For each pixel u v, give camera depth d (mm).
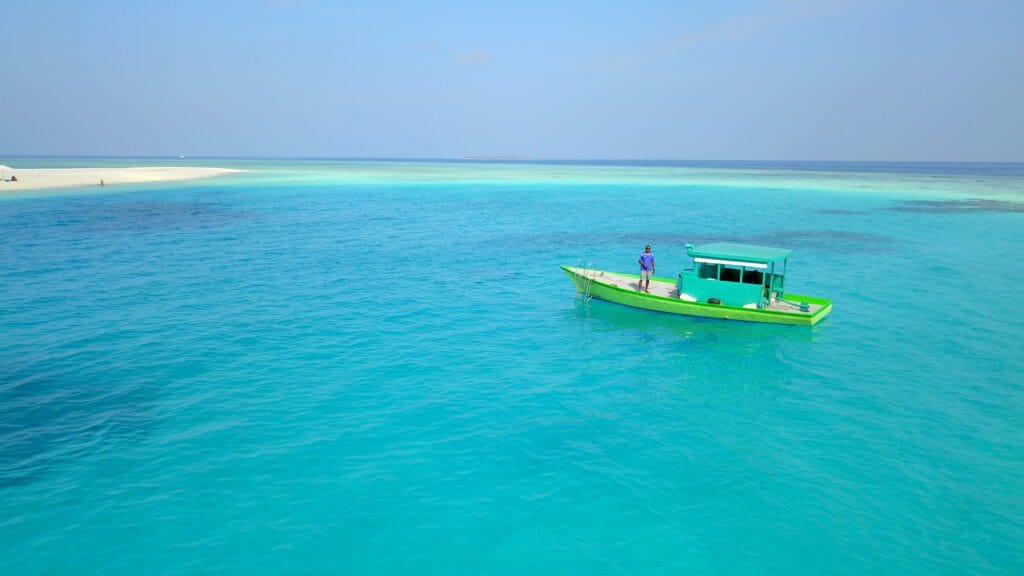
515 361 19688
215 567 10008
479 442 14188
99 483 12289
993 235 48656
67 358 19016
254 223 51656
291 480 12500
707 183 119438
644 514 11570
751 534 11023
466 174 151250
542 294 28797
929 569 10195
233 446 13805
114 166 165500
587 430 14891
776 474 12969
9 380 17234
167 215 55250
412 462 13266
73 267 32500
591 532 11047
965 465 13383
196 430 14523
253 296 27141
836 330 23391
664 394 17203
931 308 26516
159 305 25281
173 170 127875
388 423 15055
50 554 10242
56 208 57781
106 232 44656
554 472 12961
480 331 22844
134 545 10492
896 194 90688
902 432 14914
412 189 95562
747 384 17984
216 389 16875
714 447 14141
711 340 22156
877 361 20000
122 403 15906
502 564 10195
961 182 126312
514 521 11312
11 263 33188
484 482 12555
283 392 16766
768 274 24375
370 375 18125
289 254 37719
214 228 48000
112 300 25922
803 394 17250
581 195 88625
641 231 50844
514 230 50719
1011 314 25500
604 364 19594
